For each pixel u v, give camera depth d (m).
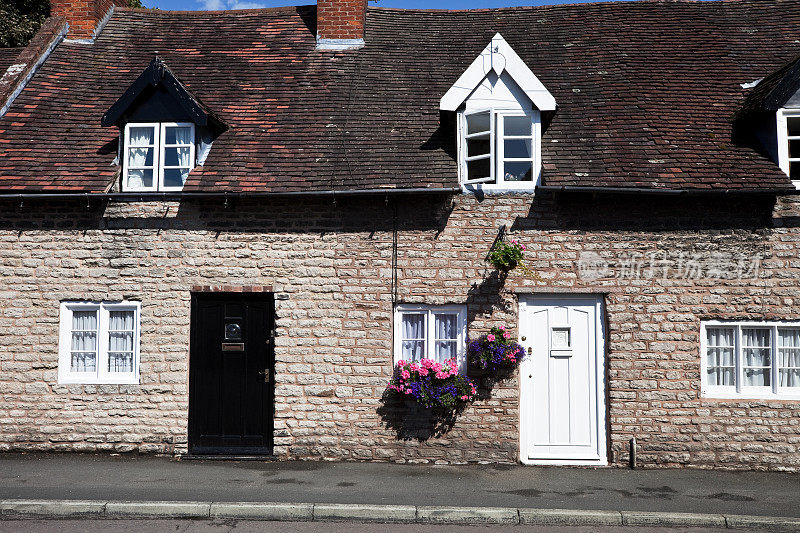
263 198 9.62
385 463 9.29
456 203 9.54
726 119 10.30
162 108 9.97
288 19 13.08
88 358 9.73
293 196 9.49
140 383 9.52
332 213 9.62
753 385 9.36
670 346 9.27
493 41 9.77
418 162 9.76
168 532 6.49
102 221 9.64
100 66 11.90
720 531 6.82
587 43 12.08
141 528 6.59
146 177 10.03
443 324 9.62
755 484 8.37
